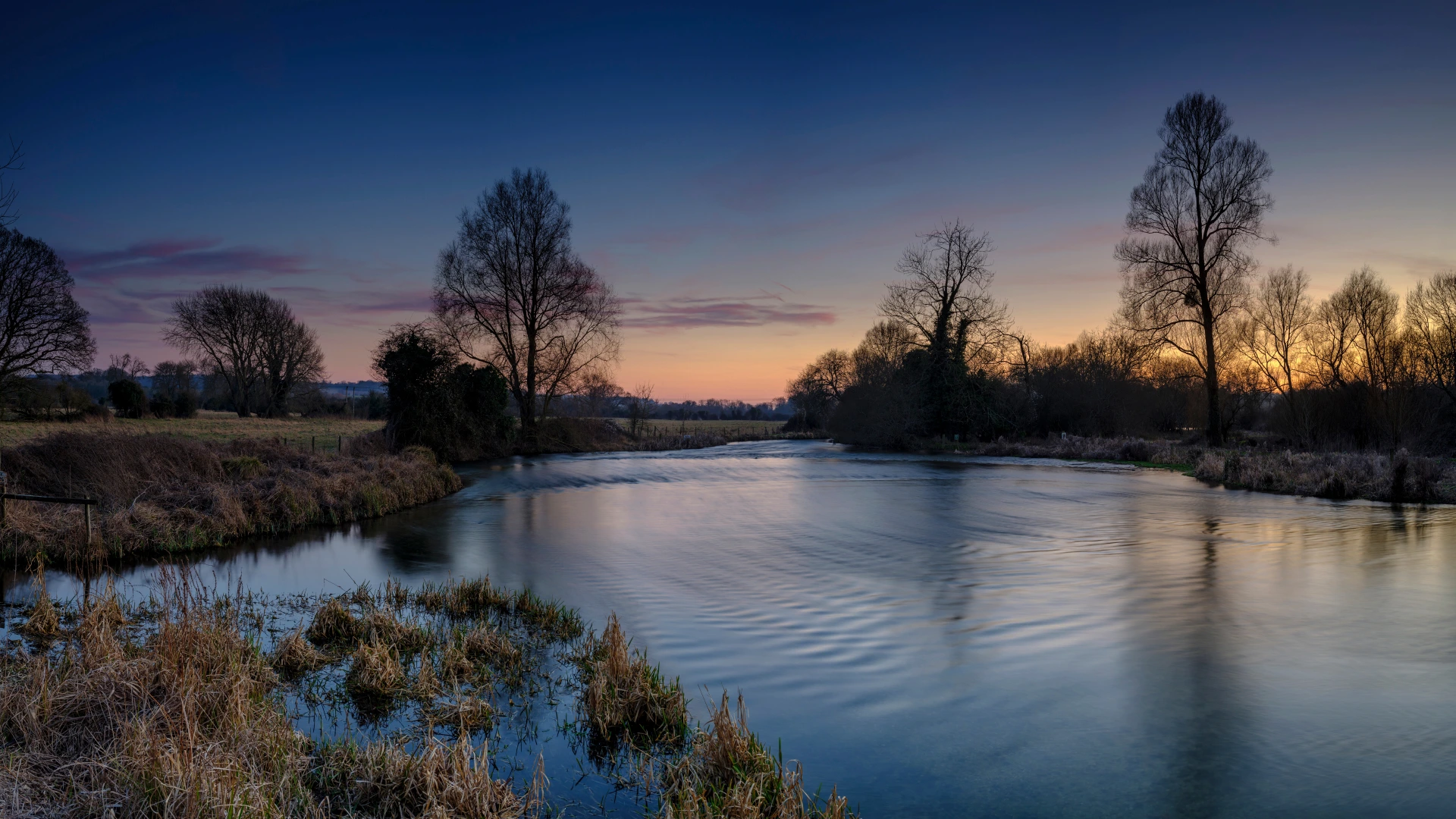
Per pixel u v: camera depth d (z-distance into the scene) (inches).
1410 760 197.9
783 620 326.0
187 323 2250.2
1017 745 205.3
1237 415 1797.5
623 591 382.3
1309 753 201.9
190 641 246.5
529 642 299.4
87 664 225.0
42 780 165.8
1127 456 1407.5
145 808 156.9
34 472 546.3
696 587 390.6
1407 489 812.0
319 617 310.0
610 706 220.7
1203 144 1450.5
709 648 286.8
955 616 334.0
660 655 279.0
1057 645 292.5
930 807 173.2
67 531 443.5
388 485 721.0
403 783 176.7
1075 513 690.2
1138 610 346.9
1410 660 278.7
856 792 179.8
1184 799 177.2
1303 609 350.3
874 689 245.0
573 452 1642.5
